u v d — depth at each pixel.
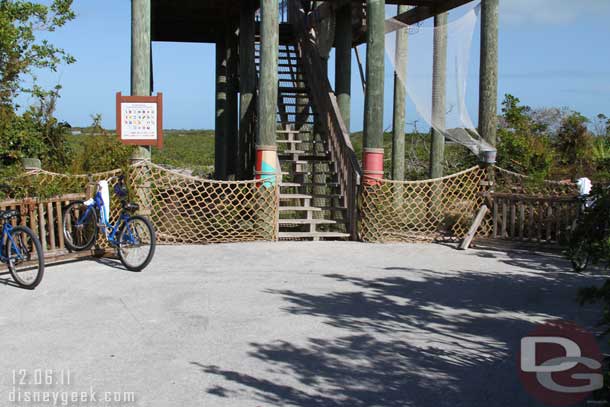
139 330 5.52
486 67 10.93
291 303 6.49
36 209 7.94
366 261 8.88
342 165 11.78
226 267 8.26
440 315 6.13
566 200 9.32
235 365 4.70
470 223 10.82
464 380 4.45
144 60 10.07
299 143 13.91
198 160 33.88
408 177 19.66
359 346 5.16
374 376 4.52
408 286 7.34
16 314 5.99
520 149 12.48
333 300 6.64
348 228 11.16
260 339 5.31
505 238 10.09
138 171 9.73
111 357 4.84
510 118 14.12
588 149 14.00
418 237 10.80
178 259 8.72
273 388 4.27
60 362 4.73
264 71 10.56
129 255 8.09
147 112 9.96
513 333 5.56
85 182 8.95
